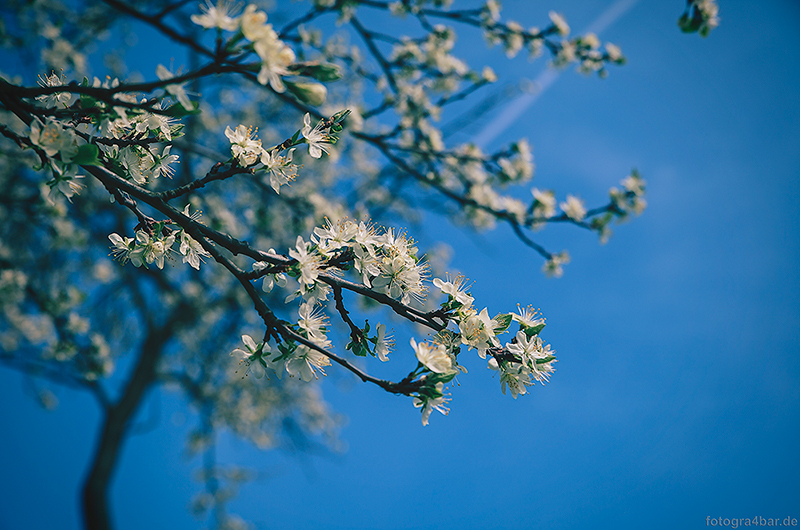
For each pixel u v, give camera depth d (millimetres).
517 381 2189
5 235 7441
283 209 7477
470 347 2111
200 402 10695
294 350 2119
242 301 9336
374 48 6078
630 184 5316
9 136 1854
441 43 6164
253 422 11328
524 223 5449
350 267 2193
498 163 5887
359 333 2145
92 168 2051
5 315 7312
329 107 5477
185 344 10766
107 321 9102
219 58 1543
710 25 3971
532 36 5973
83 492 8172
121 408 9148
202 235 2131
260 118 9148
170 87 1629
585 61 6055
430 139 6016
